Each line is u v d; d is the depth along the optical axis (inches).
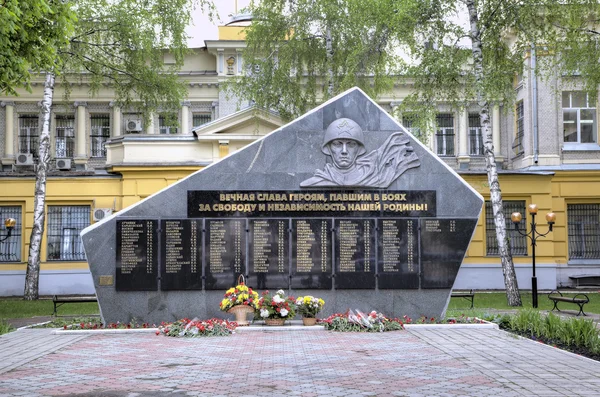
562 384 328.5
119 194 1082.1
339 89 975.0
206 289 567.2
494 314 603.8
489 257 1098.7
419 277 574.9
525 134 1214.9
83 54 983.0
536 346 452.4
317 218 577.0
